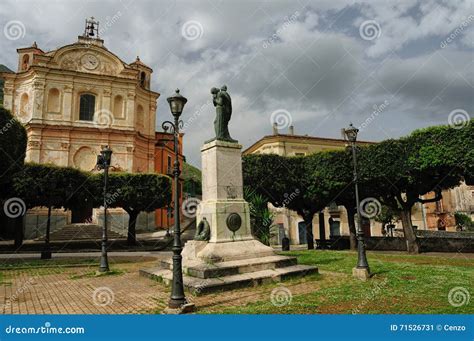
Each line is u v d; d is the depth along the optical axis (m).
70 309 7.37
